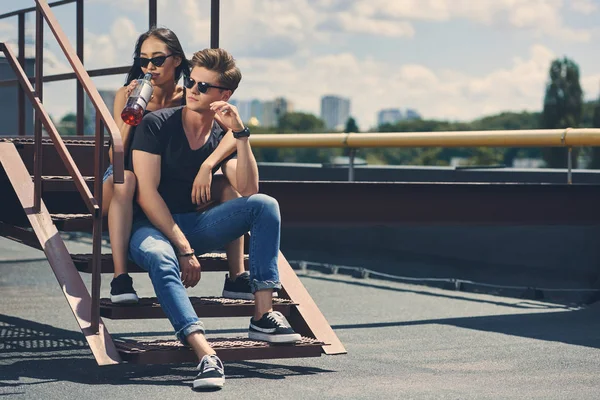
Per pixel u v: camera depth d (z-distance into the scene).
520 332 6.23
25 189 5.55
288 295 5.32
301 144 9.28
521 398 4.16
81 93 8.16
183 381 4.49
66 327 6.37
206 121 4.87
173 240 4.68
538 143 7.78
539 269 8.60
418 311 7.29
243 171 4.83
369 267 10.28
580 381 4.57
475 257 9.21
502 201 7.02
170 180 4.89
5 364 4.96
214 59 4.80
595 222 7.29
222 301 4.89
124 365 4.94
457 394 4.23
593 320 6.84
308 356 4.72
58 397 4.11
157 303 4.69
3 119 17.00
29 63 10.42
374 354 5.35
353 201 6.68
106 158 6.30
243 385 4.39
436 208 6.87
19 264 10.68
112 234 4.68
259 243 4.70
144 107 4.75
